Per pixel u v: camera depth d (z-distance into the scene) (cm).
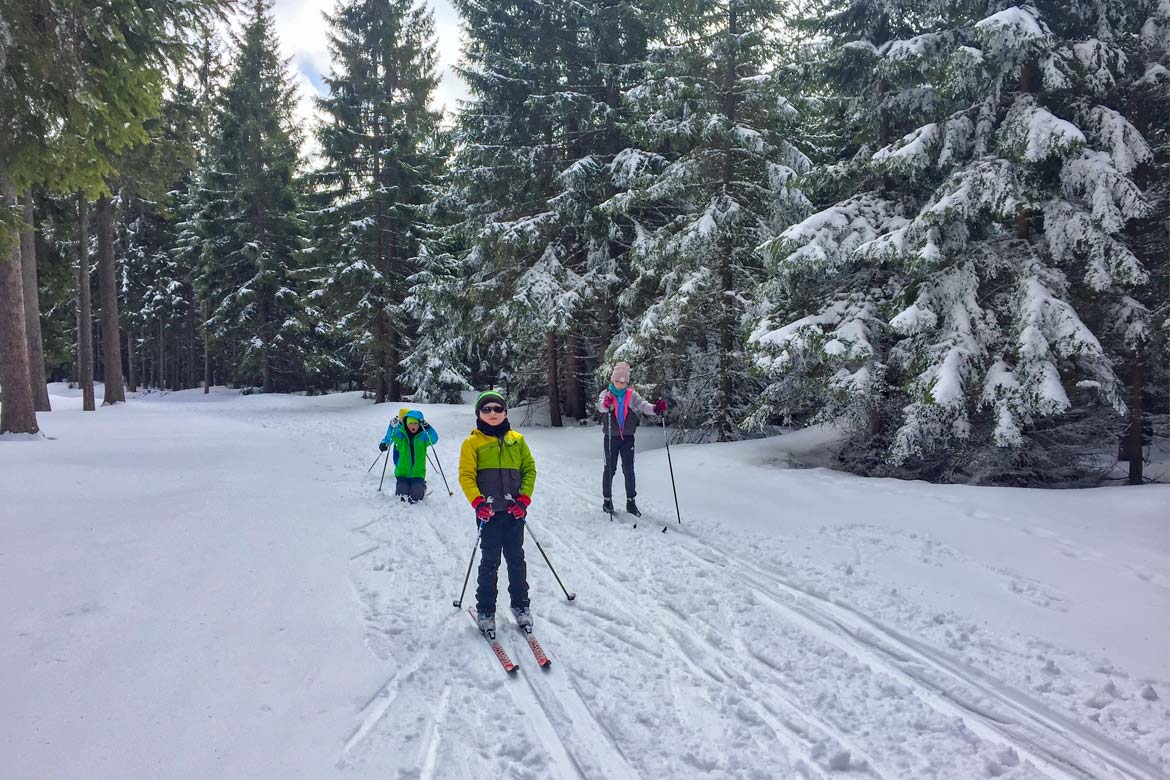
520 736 299
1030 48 783
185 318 4262
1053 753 299
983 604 468
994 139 860
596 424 1698
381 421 1931
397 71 2719
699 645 405
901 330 829
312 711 309
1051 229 791
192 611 423
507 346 2155
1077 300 848
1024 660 385
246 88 3250
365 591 482
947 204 802
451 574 531
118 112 845
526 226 1552
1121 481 946
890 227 905
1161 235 873
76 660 346
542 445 1388
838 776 278
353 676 347
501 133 1791
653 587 509
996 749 298
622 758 286
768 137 1226
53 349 2669
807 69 1072
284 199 3412
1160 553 545
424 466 827
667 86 1232
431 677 354
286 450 1265
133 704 305
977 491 754
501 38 1728
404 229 2727
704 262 1244
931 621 441
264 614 425
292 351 3431
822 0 1069
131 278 4078
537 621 441
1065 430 935
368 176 2716
